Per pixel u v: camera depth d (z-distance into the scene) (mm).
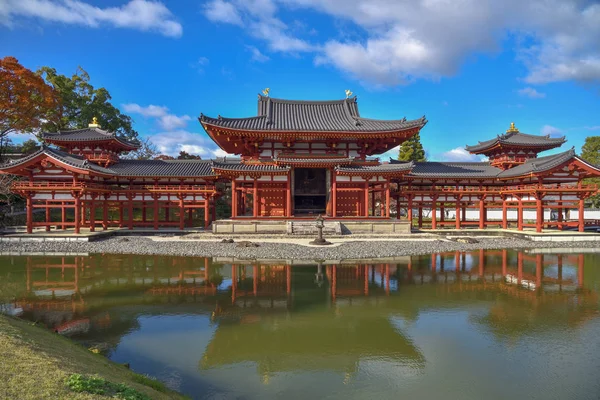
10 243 28516
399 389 8188
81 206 34438
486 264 22625
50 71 50562
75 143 37781
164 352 9969
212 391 8008
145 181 38469
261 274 19469
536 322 12500
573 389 8188
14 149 54000
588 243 31000
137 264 21938
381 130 36062
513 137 42969
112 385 6039
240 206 43031
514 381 8539
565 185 36531
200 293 15812
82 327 11742
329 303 14531
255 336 11164
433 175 38219
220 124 35156
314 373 8914
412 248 27172
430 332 11562
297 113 42375
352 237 32250
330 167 35906
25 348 6887
